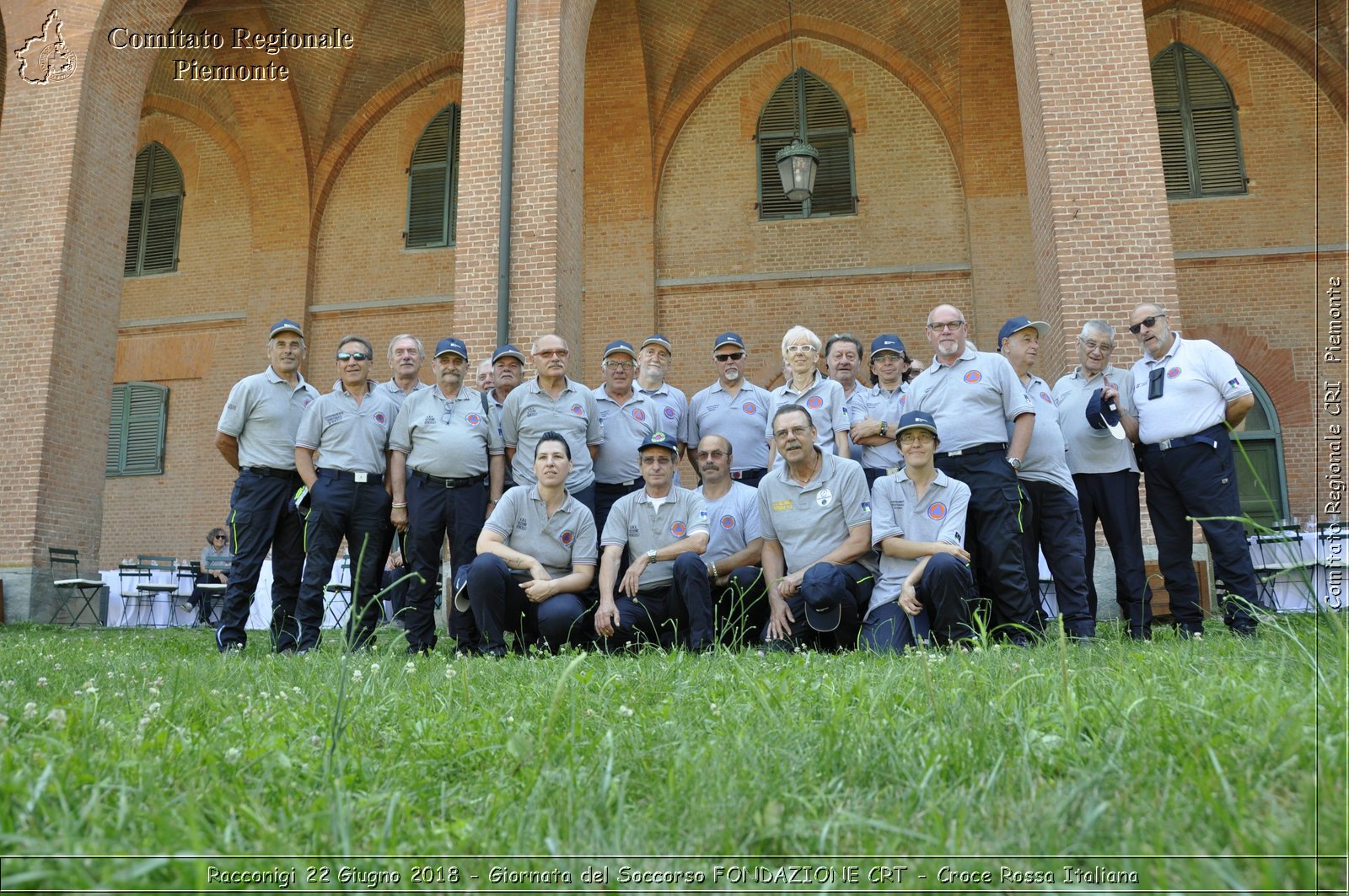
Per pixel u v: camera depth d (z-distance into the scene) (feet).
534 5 37.35
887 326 51.65
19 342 39.88
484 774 6.76
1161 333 20.43
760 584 19.10
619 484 23.15
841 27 53.57
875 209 52.75
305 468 21.83
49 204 40.65
